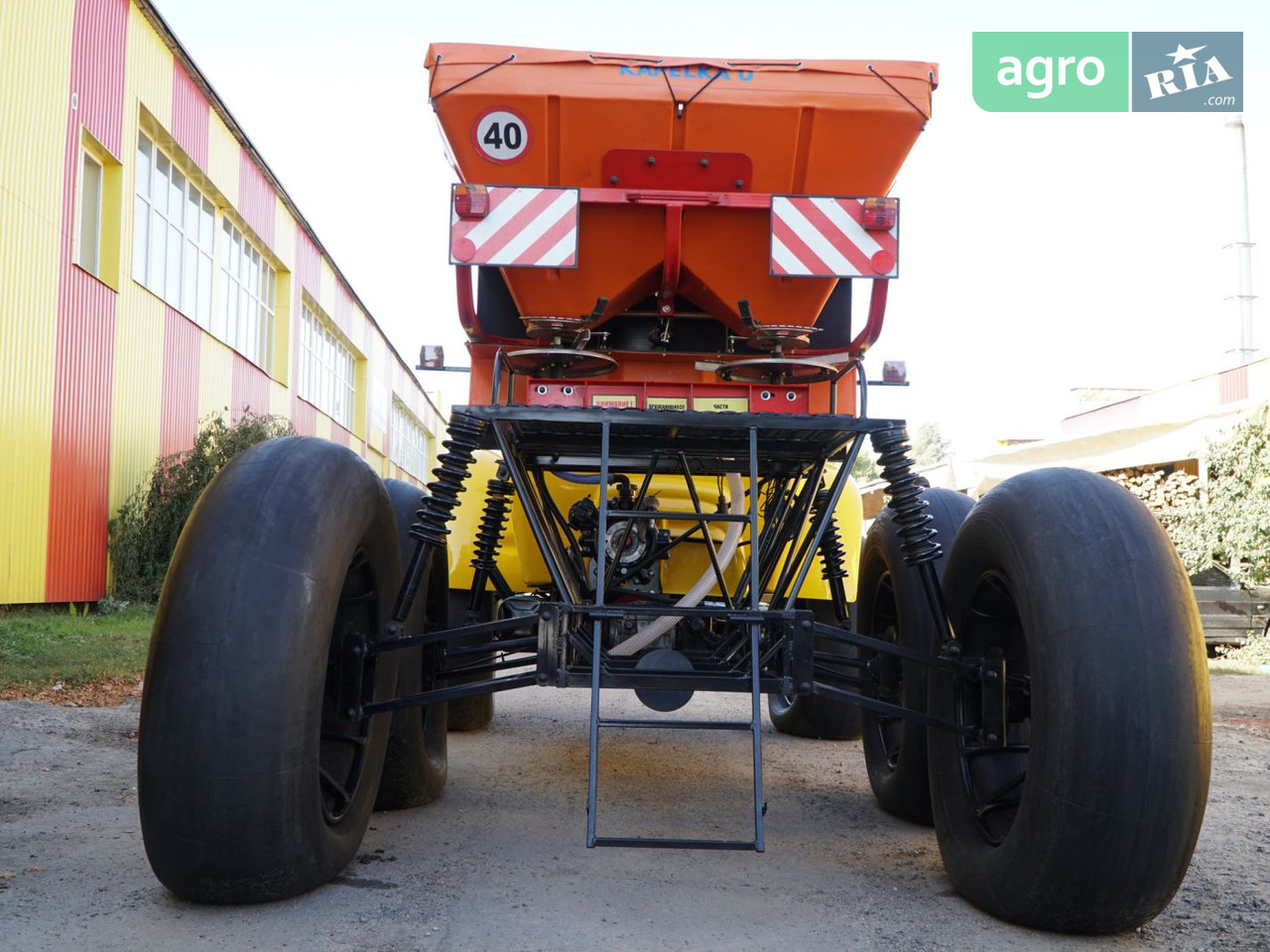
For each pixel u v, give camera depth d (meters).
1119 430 14.82
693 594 4.11
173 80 16.70
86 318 13.93
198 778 2.66
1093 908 2.74
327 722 3.30
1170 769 2.63
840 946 2.78
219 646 2.69
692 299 5.41
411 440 51.09
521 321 5.54
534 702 7.77
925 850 3.84
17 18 12.00
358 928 2.80
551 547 3.57
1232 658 11.99
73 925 2.76
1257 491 12.29
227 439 16.31
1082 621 2.73
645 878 3.40
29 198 12.38
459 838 3.84
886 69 5.20
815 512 4.59
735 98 5.11
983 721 3.26
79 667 8.04
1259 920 3.04
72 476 13.64
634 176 5.14
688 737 6.43
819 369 5.23
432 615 4.68
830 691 3.21
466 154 5.22
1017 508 3.07
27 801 4.18
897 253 4.79
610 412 3.38
